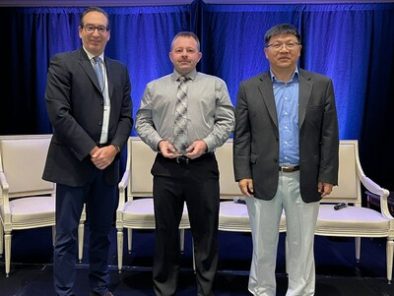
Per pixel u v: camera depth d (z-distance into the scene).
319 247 3.39
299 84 2.11
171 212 2.32
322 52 3.58
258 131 2.14
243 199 3.01
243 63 3.63
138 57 3.69
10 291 2.57
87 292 2.56
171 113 2.24
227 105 2.28
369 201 3.25
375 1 3.49
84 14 2.15
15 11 3.67
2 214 2.79
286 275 2.84
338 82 3.59
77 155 2.10
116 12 3.66
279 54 2.04
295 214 2.19
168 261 2.37
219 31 3.62
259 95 2.14
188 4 3.60
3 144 3.07
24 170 3.13
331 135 2.11
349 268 2.97
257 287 2.29
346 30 3.55
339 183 3.08
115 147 2.18
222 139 2.22
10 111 3.76
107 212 2.33
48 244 3.42
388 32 3.52
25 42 3.69
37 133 3.78
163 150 2.18
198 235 2.33
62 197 2.21
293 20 3.57
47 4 3.66
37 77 3.72
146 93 2.34
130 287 2.64
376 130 3.62
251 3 3.58
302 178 2.12
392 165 3.63
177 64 2.22
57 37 3.69
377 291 2.60
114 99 2.23
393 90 3.57
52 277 2.77
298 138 2.11
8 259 2.76
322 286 2.67
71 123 2.09
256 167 2.16
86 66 2.16
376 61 3.55
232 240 3.58
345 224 2.63
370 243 3.47
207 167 2.25
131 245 3.32
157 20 3.65
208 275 2.33
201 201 2.27
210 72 3.65
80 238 3.04
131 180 3.14
